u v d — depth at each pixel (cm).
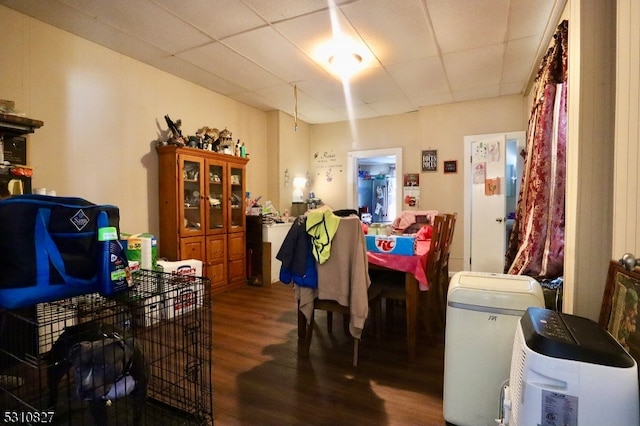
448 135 484
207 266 381
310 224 219
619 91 144
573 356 94
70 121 286
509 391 123
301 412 170
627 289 124
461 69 365
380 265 230
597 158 178
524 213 339
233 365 219
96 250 129
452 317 159
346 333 277
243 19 266
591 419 91
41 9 250
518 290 152
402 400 181
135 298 142
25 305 112
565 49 241
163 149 352
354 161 577
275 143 526
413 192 521
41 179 267
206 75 381
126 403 155
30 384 157
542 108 269
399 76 385
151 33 287
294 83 407
